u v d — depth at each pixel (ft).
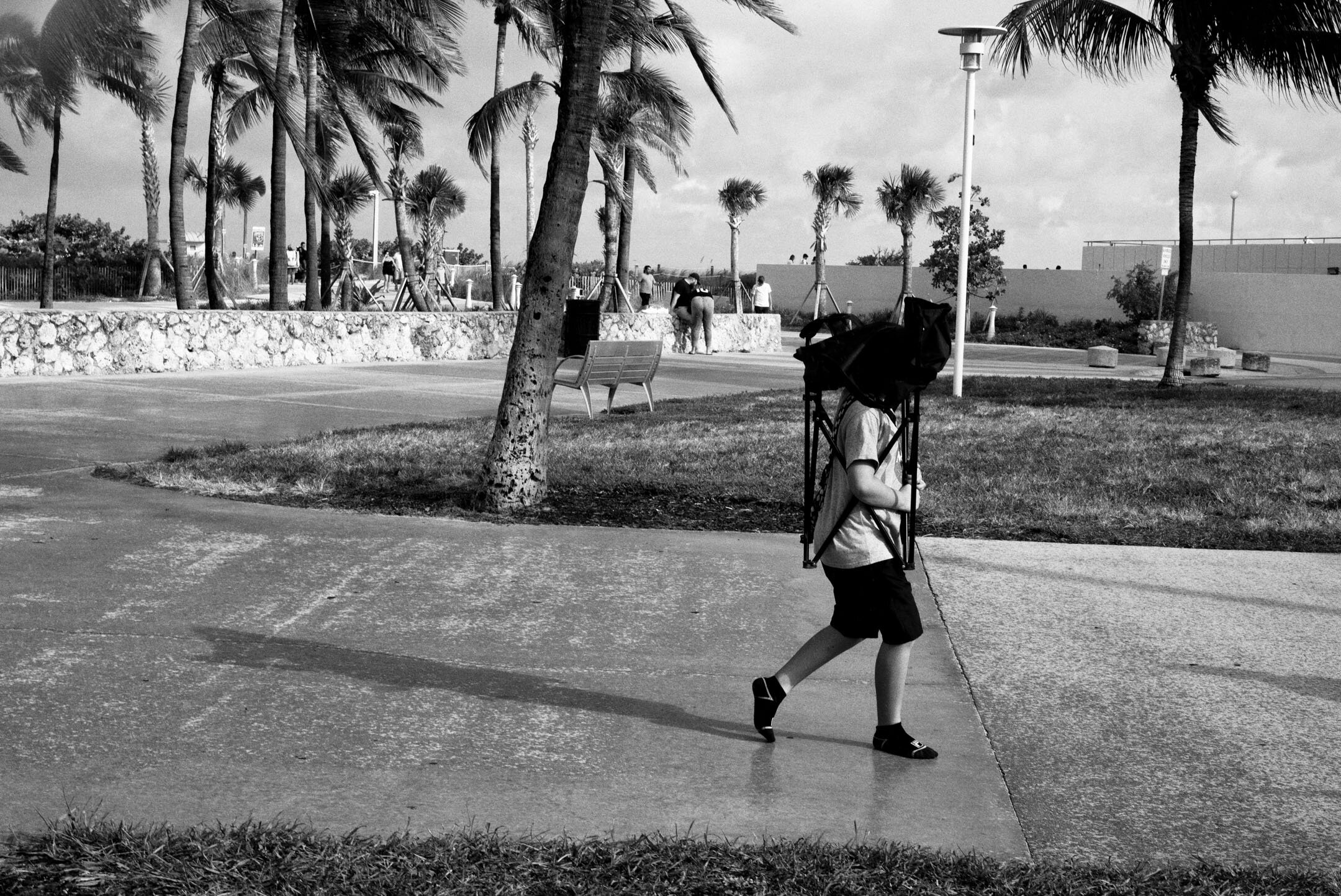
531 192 124.77
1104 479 33.65
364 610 19.77
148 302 126.11
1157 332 122.42
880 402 13.69
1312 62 57.26
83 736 13.88
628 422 45.83
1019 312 154.51
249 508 27.66
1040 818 12.57
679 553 24.59
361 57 83.76
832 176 144.46
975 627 19.89
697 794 12.92
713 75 45.14
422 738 14.30
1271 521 28.53
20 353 57.77
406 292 107.04
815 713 15.71
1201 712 15.93
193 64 70.49
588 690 16.31
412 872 10.54
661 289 140.56
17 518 25.76
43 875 10.32
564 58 27.50
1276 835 12.26
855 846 11.44
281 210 74.59
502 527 26.63
